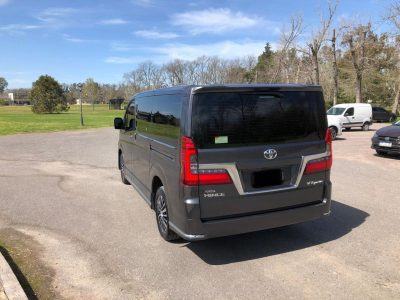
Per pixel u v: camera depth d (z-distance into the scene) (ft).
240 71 240.73
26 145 53.78
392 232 17.24
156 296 11.93
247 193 13.75
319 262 14.21
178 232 14.12
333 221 18.80
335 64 143.74
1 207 21.94
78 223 19.03
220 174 13.33
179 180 13.60
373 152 45.55
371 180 28.91
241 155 13.51
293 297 11.75
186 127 13.17
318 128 15.05
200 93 13.12
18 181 29.17
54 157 42.06
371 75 177.88
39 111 198.59
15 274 13.34
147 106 19.07
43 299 11.76
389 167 34.91
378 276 13.07
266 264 14.12
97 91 382.01
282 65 164.25
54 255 15.07
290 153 14.37
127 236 17.17
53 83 203.21
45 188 26.78
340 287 12.34
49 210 21.33
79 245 16.12
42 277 13.17
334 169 33.83
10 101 424.46
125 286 12.57
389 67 166.30
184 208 13.41
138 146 20.62
